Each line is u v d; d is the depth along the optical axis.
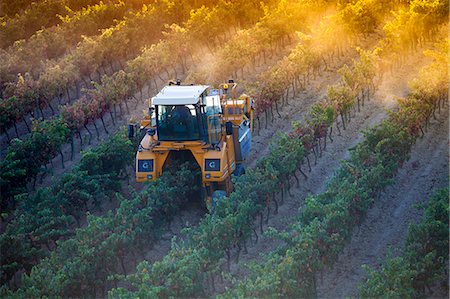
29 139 28.11
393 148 26.16
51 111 38.97
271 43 46.22
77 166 25.16
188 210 25.34
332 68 43.91
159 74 43.78
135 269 21.61
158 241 22.84
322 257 19.22
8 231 20.42
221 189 24.56
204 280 19.70
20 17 55.88
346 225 20.41
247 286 16.56
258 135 33.28
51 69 37.09
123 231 20.38
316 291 19.17
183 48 44.31
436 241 19.17
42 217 21.58
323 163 29.52
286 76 36.59
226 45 43.44
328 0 50.88
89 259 19.05
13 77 40.69
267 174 23.56
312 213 20.69
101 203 26.30
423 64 42.97
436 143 30.92
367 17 46.09
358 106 35.56
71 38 51.31
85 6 63.22
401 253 21.58
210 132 23.95
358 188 21.97
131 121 30.20
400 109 30.52
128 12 58.25
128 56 48.16
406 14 43.59
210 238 19.64
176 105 23.50
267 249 22.47
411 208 24.78
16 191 26.09
